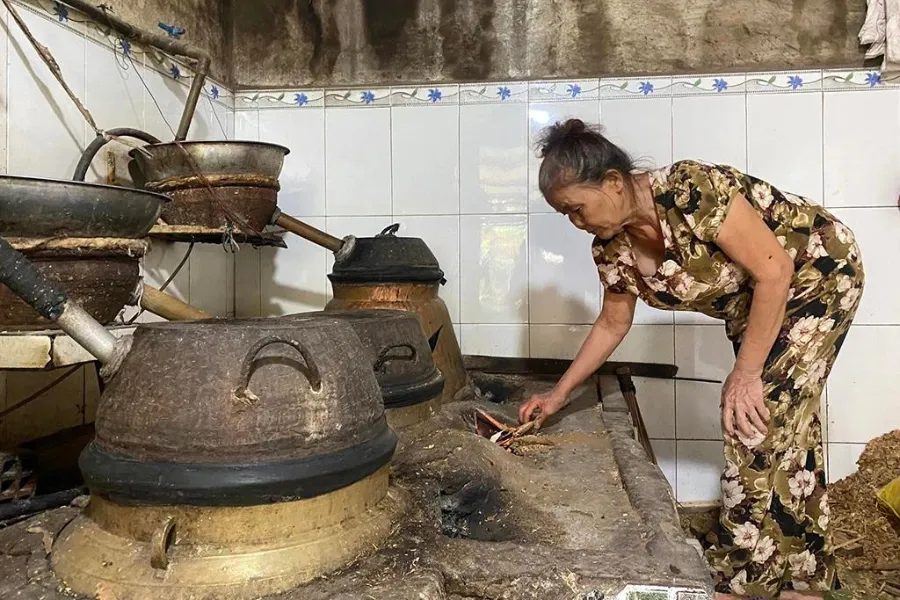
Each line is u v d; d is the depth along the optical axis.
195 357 0.82
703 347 2.42
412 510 0.98
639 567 0.83
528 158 2.44
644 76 2.39
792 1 2.33
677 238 1.40
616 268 1.64
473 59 2.45
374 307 1.85
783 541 1.55
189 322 0.96
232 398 0.79
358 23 2.49
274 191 1.86
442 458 1.17
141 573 0.75
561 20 2.42
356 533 0.85
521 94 2.44
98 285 1.10
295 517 0.81
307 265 2.53
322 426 0.83
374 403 0.93
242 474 0.77
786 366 1.51
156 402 0.80
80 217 1.05
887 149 2.31
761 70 2.36
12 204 0.98
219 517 0.78
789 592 1.64
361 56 2.49
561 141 1.36
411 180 2.49
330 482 0.82
